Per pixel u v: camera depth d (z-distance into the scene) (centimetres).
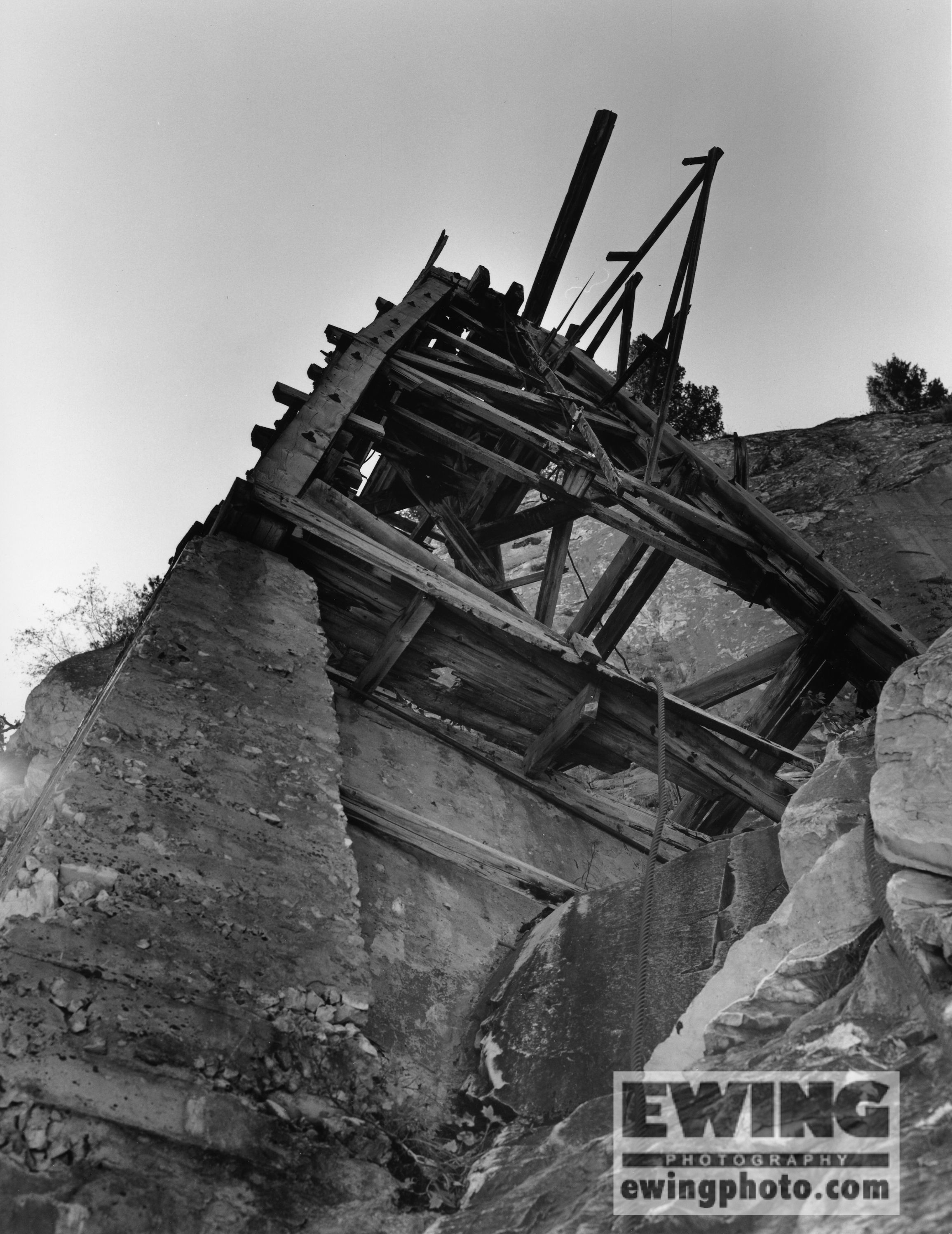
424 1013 551
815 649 880
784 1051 355
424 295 1016
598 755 789
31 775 770
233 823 507
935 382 2112
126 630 1178
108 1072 384
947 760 406
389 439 934
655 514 897
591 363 1024
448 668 776
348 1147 409
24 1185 345
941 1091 299
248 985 441
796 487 1452
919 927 356
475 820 725
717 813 814
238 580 683
